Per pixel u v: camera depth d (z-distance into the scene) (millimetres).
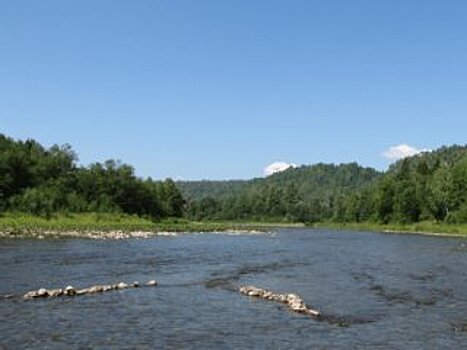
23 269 48312
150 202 190875
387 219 193500
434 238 122438
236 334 25375
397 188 192625
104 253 66312
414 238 121750
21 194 143750
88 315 28875
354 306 32750
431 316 29938
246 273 49000
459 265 57594
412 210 182875
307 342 24141
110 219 153500
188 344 23594
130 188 180875
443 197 170875
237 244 90938
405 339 24938
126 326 26578
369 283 42781
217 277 45625
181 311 30312
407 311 31328
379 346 23734
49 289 37406
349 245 92188
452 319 29203
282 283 42656
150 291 37125
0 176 143750
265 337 24906
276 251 75875
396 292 38219
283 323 27688
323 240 109062
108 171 179000
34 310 29844
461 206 164125
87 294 35312
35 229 108500
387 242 103500
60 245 76562
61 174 170625
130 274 46750
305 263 58656
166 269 51219
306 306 32469
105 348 22766
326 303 33688
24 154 159500
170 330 25953
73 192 163750
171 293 36375
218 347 23188
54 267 50344
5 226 110188
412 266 56312
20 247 70938
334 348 23281
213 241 98750
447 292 38312
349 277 46594
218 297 34938
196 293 36500
